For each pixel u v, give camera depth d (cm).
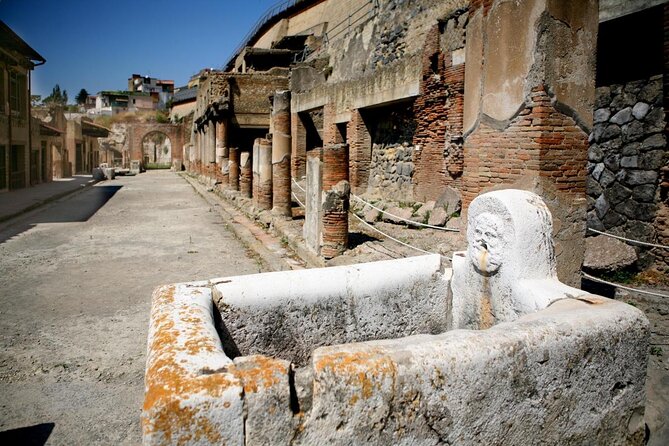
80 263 801
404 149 1188
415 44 1169
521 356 201
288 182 1061
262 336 271
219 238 1022
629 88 670
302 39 2422
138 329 508
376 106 1256
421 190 1077
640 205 656
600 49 704
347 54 1556
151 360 173
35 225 1201
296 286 281
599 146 712
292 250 828
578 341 215
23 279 702
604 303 245
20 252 884
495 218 285
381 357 181
